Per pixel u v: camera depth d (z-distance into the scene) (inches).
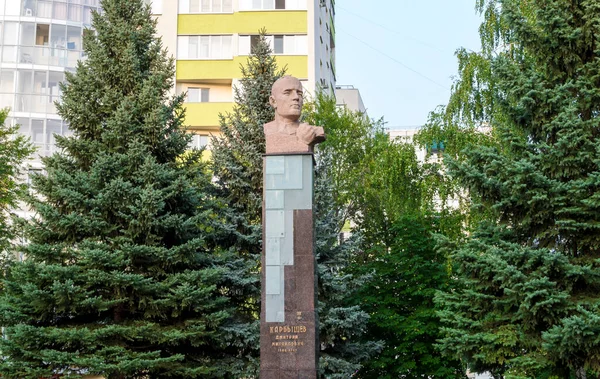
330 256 880.9
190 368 703.7
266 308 572.7
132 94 800.3
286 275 577.0
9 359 702.5
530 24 749.3
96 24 838.5
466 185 676.7
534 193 644.7
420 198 1034.7
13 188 1000.9
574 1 698.2
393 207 1079.6
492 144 887.7
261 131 882.1
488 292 674.2
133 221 722.8
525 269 643.5
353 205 1190.9
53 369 700.7
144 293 719.1
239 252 866.1
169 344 729.0
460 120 932.6
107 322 727.1
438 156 987.3
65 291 681.6
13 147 1012.5
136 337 688.4
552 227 660.7
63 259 732.0
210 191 882.1
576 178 659.4
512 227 688.4
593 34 683.4
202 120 1419.8
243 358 800.9
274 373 561.3
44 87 1464.1
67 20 1512.1
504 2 716.0
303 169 596.7
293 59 1444.4
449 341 661.9
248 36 1453.0
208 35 1453.0
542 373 663.8
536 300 613.9
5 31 1472.7
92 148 775.1
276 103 619.2
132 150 750.5
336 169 1163.9
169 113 836.6
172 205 780.6
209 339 765.3
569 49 692.1
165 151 807.7
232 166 868.6
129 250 709.9
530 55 743.1
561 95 668.1
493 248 639.8
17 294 730.2
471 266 655.1
